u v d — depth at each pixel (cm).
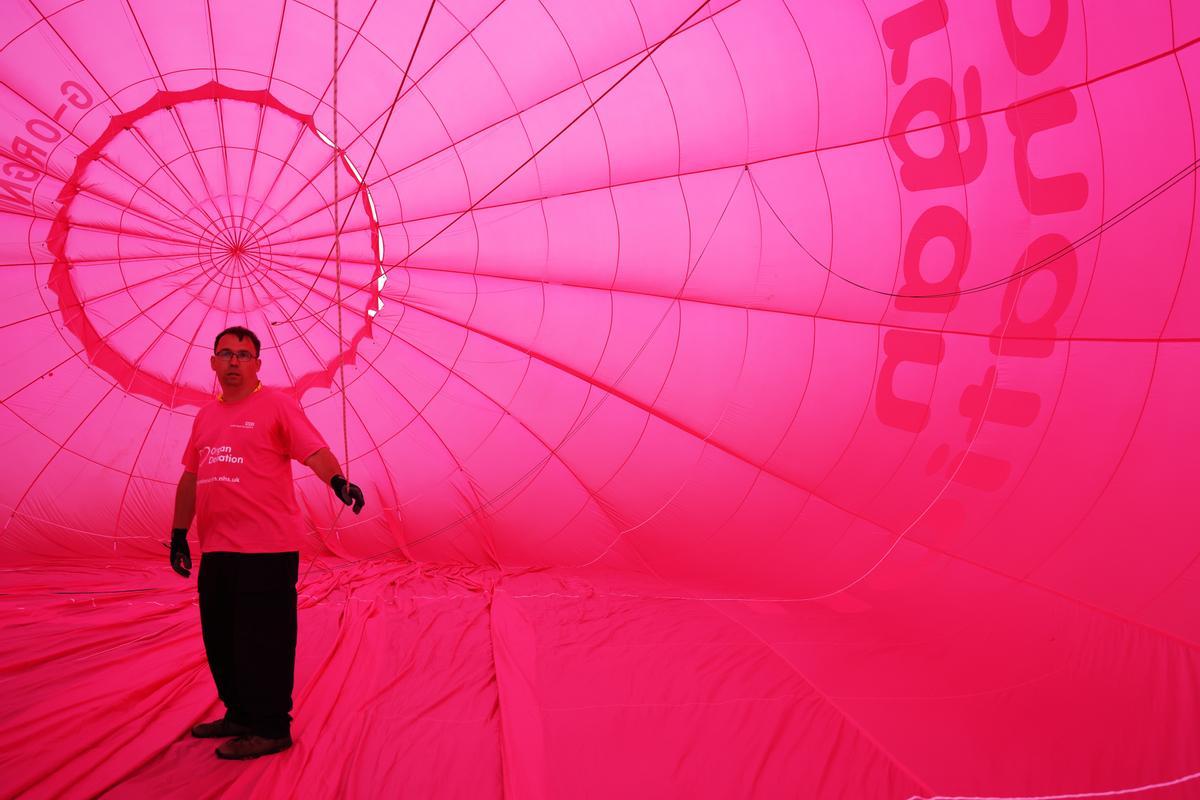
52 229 716
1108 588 523
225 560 311
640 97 686
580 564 800
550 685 420
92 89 662
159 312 762
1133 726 373
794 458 743
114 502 771
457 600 627
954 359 666
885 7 628
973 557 625
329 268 752
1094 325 591
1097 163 577
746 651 489
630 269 746
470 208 738
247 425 317
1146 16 541
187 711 354
